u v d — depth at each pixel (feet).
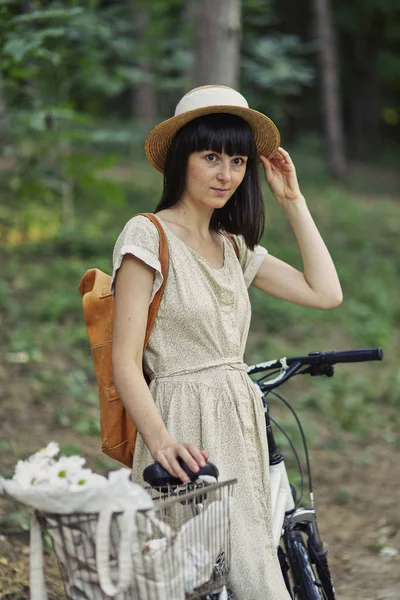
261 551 10.16
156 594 7.83
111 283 10.09
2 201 43.73
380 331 36.45
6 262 35.68
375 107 109.09
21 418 22.54
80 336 28.53
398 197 77.30
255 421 10.65
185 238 10.57
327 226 55.62
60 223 41.60
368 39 107.04
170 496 9.80
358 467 24.62
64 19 23.81
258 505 10.37
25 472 8.11
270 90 41.60
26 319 29.68
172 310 10.08
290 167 11.86
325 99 81.51
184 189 10.59
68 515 7.79
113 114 84.84
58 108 26.63
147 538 8.64
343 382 31.17
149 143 10.85
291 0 101.45
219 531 8.69
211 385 10.27
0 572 14.73
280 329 35.22
